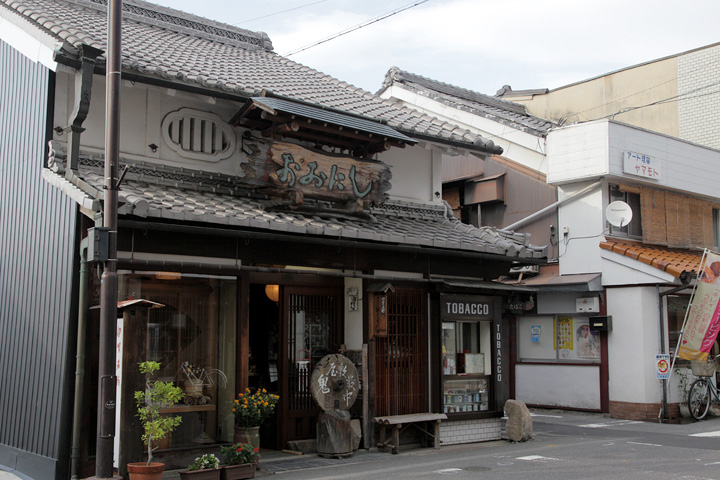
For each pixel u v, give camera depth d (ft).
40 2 40.73
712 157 60.49
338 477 28.86
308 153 33.86
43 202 30.04
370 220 36.76
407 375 37.32
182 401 29.81
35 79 31.40
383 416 35.99
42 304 29.43
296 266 34.24
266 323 37.37
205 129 34.30
